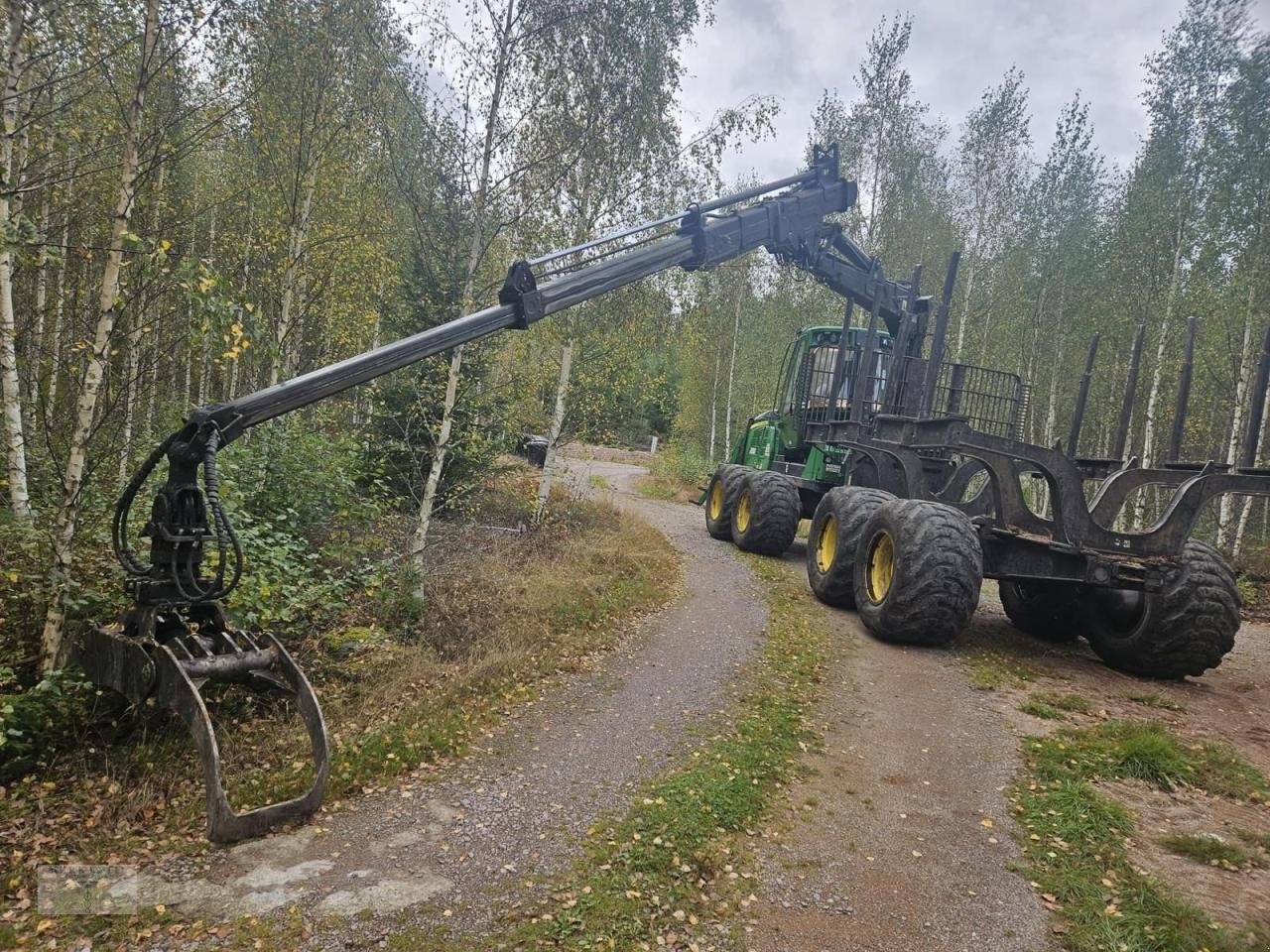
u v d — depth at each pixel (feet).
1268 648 25.44
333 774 11.65
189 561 11.90
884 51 58.44
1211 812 11.35
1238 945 7.89
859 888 9.04
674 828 10.16
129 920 8.05
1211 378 54.49
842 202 22.88
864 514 23.03
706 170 33.47
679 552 32.04
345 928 7.97
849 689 16.46
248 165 36.32
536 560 26.76
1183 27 50.34
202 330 14.26
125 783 11.64
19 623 15.57
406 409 27.55
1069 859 9.77
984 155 60.29
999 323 64.08
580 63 23.81
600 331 36.17
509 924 8.12
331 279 36.76
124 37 18.33
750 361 89.81
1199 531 58.49
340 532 24.09
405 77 23.48
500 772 12.17
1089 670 19.53
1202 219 48.78
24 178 20.95
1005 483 19.56
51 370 19.42
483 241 23.00
